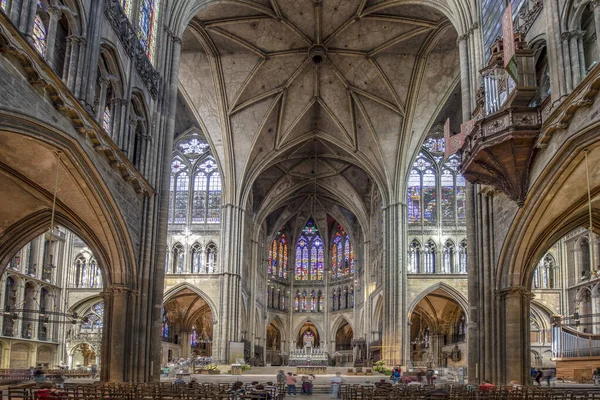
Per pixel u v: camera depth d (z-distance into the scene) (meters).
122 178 26.19
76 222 26.95
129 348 26.98
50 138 19.55
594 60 20.42
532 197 23.30
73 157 21.47
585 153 20.08
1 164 23.44
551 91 21.59
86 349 49.91
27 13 18.19
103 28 24.12
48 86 18.73
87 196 24.20
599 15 19.14
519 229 24.92
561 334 41.62
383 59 48.44
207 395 16.64
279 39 46.62
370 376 45.31
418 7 41.72
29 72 17.83
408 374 42.38
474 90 31.38
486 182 24.39
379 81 49.91
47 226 28.41
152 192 29.52
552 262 49.34
